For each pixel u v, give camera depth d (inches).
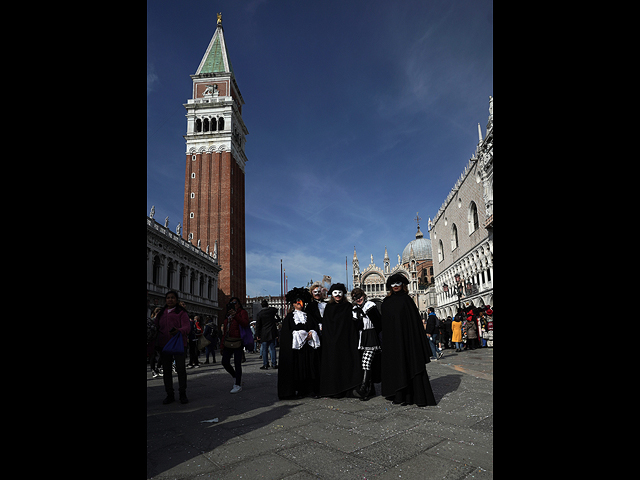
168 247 1496.1
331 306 302.8
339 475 130.7
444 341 914.7
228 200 2508.6
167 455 156.8
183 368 278.1
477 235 1605.6
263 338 541.3
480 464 137.5
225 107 2620.6
